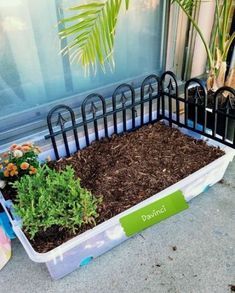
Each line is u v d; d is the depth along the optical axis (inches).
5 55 41.8
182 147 49.5
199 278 35.1
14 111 46.7
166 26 56.6
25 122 48.0
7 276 36.1
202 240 39.6
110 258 37.7
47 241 32.9
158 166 45.3
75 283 35.0
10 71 43.4
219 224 41.9
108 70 53.8
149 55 58.7
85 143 51.0
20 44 42.4
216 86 54.7
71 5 43.8
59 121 44.3
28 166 39.2
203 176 43.9
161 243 39.4
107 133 51.6
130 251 38.5
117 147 49.5
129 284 34.8
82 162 46.4
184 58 63.4
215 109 46.6
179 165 45.4
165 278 35.2
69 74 49.3
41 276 35.9
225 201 45.7
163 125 56.1
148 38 56.4
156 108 58.8
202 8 56.8
